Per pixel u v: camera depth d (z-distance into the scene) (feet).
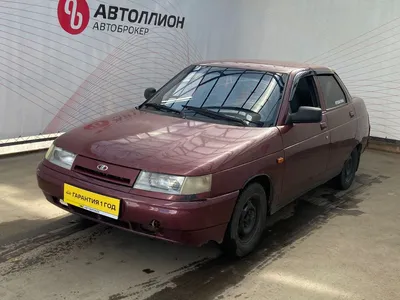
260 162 12.09
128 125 13.06
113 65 23.48
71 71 21.71
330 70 17.69
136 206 10.41
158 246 12.92
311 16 28.71
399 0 25.59
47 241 12.76
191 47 27.50
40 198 15.74
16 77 19.69
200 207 10.43
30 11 19.60
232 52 30.35
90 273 11.23
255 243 12.85
